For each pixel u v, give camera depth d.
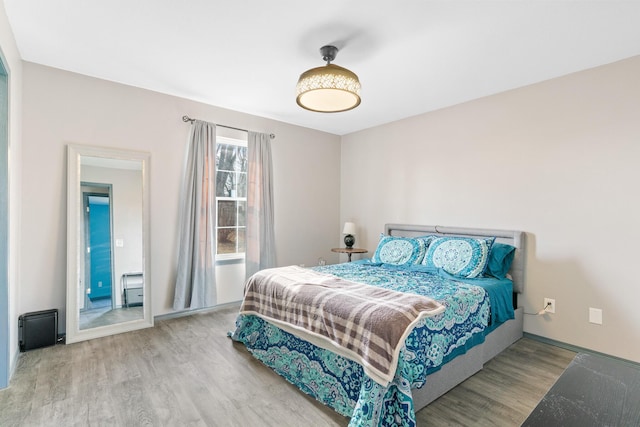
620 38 2.23
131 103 3.22
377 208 4.56
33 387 2.11
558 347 2.84
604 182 2.62
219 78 3.03
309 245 4.75
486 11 1.95
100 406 1.92
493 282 2.76
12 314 2.33
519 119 3.13
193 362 2.49
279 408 1.93
